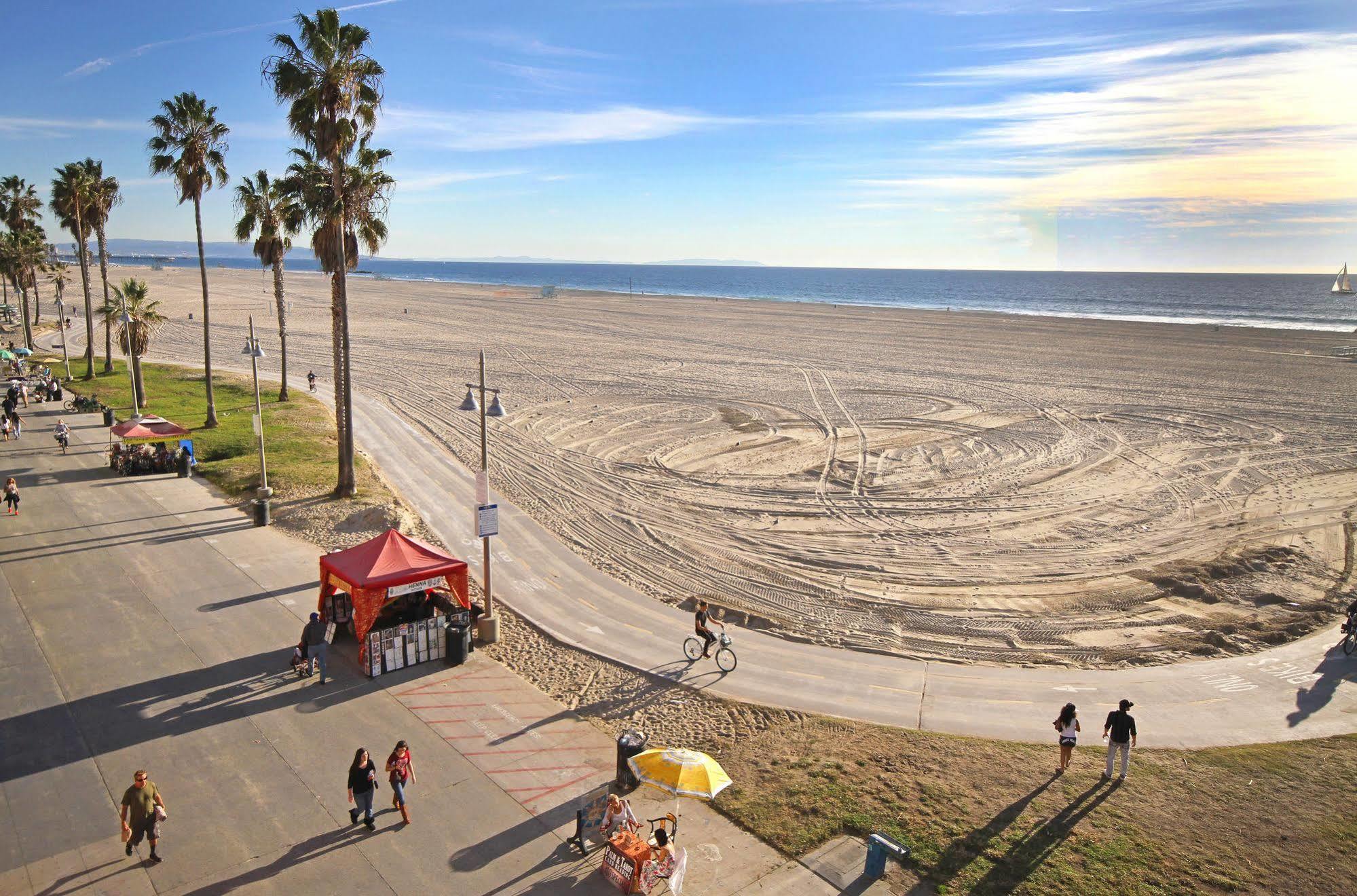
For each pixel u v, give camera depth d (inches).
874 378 2358.5
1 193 2568.9
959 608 874.1
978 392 2145.7
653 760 445.7
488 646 717.9
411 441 1556.3
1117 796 514.3
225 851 439.8
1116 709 641.0
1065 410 1930.4
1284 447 1594.5
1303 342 3245.6
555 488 1284.4
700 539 1075.9
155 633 706.2
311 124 1042.1
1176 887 428.1
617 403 1987.0
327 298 5078.7
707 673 685.9
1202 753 572.1
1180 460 1508.4
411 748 548.7
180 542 945.5
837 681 679.7
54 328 3388.3
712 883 427.2
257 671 647.1
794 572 968.9
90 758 521.7
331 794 494.3
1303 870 444.1
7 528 978.1
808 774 533.3
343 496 1135.0
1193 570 981.2
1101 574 977.5
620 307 4985.2
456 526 1062.4
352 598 662.5
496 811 484.1
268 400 1886.1
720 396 2082.9
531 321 3937.0
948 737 589.0
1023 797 511.5
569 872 433.7
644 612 813.9
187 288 5575.8
